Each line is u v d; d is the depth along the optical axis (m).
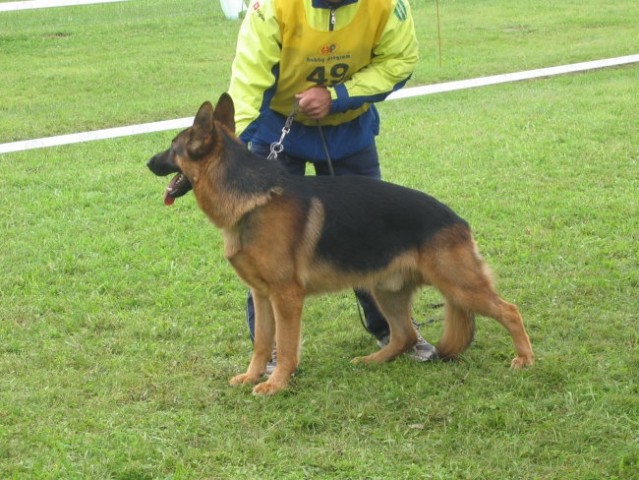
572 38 15.71
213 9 18.64
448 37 15.98
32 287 6.23
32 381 4.91
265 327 4.93
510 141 9.65
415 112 11.15
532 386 4.75
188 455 4.13
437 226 4.77
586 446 4.16
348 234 4.71
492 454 4.09
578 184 8.24
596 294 6.00
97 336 5.54
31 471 3.99
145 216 7.68
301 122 5.02
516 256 6.66
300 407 4.63
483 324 5.62
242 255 4.67
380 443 4.25
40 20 17.75
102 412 4.55
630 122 10.18
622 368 4.93
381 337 5.44
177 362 5.16
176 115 11.47
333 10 4.60
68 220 7.58
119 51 15.28
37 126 10.94
